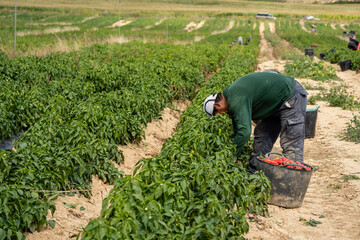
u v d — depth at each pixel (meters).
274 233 4.41
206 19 74.12
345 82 17.22
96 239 3.02
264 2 120.06
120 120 6.91
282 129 5.36
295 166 5.02
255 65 21.16
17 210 3.91
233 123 5.33
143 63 13.52
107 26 57.53
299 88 5.25
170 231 3.42
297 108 5.20
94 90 9.36
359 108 11.42
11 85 8.69
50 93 8.67
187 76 11.65
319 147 8.02
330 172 6.42
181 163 4.66
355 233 4.38
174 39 32.03
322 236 4.37
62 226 4.36
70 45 18.69
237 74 11.22
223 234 3.57
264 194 4.79
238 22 70.94
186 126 6.41
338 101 11.97
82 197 5.17
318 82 17.02
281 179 5.03
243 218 3.96
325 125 9.76
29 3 81.81
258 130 5.73
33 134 5.61
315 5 117.12
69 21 59.09
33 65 11.04
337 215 4.88
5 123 6.67
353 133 8.34
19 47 17.20
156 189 3.69
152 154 7.37
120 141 7.11
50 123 5.87
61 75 11.15
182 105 11.09
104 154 5.95
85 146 5.36
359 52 21.75
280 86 5.03
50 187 4.77
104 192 5.48
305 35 46.91
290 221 4.77
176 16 78.06
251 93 4.86
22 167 4.66
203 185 4.05
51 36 28.98
